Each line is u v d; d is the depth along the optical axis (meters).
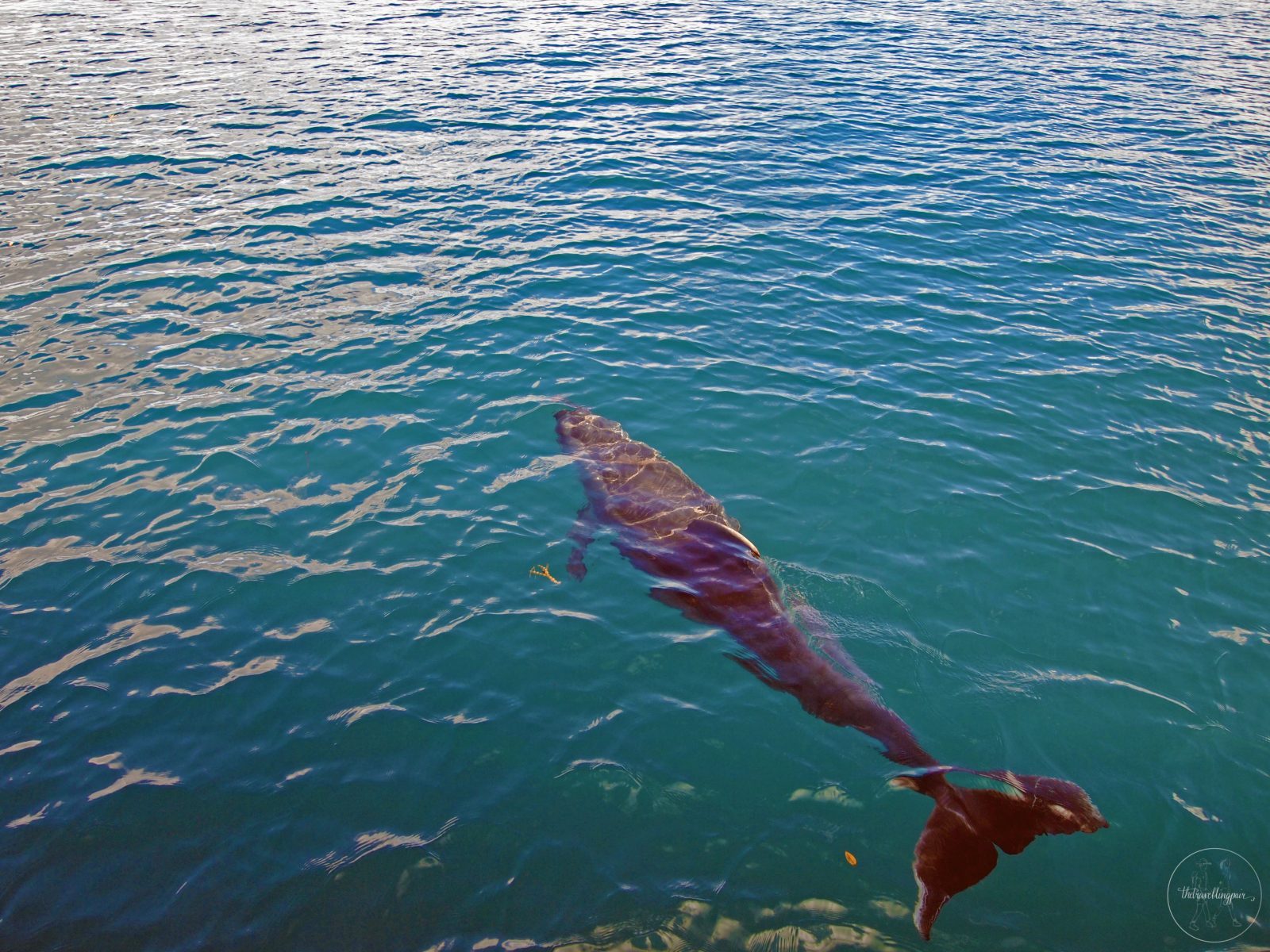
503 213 14.57
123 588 7.18
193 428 9.27
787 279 12.66
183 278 12.32
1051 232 14.47
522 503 8.18
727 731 5.96
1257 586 7.39
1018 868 5.09
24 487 8.34
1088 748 5.85
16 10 29.59
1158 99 21.73
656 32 27.11
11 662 6.47
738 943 4.69
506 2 31.47
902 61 24.45
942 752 5.78
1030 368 10.66
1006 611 7.02
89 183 15.38
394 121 18.67
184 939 4.70
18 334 10.94
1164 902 4.93
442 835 5.27
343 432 9.21
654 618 6.90
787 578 7.21
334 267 12.73
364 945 4.67
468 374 10.23
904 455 8.96
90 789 5.54
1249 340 11.41
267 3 30.97
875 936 4.73
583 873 5.05
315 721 6.04
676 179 16.05
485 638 6.72
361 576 7.32
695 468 8.65
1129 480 8.72
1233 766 5.77
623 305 11.84
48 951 4.63
